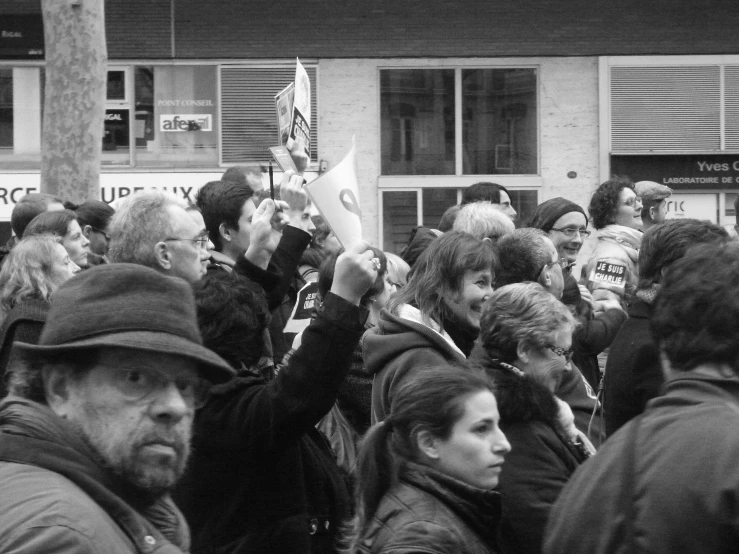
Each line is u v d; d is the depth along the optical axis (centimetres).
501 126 2030
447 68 2020
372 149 2016
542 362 428
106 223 823
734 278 281
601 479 275
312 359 390
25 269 536
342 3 1992
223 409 398
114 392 246
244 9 1984
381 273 573
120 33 1975
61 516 221
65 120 1243
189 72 1989
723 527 249
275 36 1992
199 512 399
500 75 2027
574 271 1930
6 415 242
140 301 249
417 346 465
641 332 496
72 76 1239
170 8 1978
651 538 257
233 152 1998
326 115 2011
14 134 1980
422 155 2030
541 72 2020
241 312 416
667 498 257
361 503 347
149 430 247
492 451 349
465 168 2031
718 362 279
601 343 680
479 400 349
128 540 235
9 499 223
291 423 390
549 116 2020
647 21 2011
